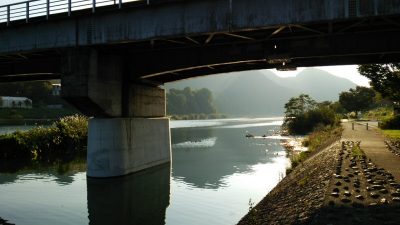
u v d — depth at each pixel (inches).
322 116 3499.0
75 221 829.8
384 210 487.2
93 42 1177.4
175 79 1608.0
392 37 1018.1
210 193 1076.5
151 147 1481.3
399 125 2228.1
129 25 1130.0
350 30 1043.9
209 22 1016.9
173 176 1339.8
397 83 1680.6
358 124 2910.9
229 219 815.7
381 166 826.2
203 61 1231.5
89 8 1172.5
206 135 3400.6
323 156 1135.0
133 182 1230.9
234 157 1856.5
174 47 1262.3
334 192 594.2
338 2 882.1
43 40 1277.1
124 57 1342.3
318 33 1030.4
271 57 1123.3
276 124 6077.8
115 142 1264.8
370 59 1240.8
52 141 2091.5
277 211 637.3
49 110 6087.6
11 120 5270.7
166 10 1074.7
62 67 1221.1
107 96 1249.4
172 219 834.2
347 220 460.4
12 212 901.8
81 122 2329.0
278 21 941.2
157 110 1587.1
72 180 1293.1
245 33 1091.3
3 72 1593.3
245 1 976.9
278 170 1457.9
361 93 4940.9
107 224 804.6
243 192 1083.3
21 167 1608.0
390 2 836.0
